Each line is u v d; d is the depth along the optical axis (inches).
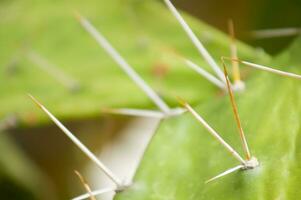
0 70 14.5
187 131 11.2
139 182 10.9
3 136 14.9
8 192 14.8
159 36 14.1
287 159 10.3
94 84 13.8
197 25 13.9
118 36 14.3
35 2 15.2
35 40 14.7
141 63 13.9
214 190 10.4
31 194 14.9
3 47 14.8
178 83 13.5
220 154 10.8
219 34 13.6
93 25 14.6
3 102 13.9
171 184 10.8
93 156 10.8
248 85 11.3
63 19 14.8
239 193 10.2
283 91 10.9
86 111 13.5
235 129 10.9
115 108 13.4
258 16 14.6
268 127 10.7
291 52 11.3
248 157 10.3
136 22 14.4
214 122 11.2
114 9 14.6
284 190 10.0
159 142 11.2
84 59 14.2
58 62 14.3
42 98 13.8
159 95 13.4
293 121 10.6
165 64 13.7
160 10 14.3
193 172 10.8
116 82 13.7
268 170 10.2
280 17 14.4
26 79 14.2
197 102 13.3
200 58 13.6
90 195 10.4
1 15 15.2
